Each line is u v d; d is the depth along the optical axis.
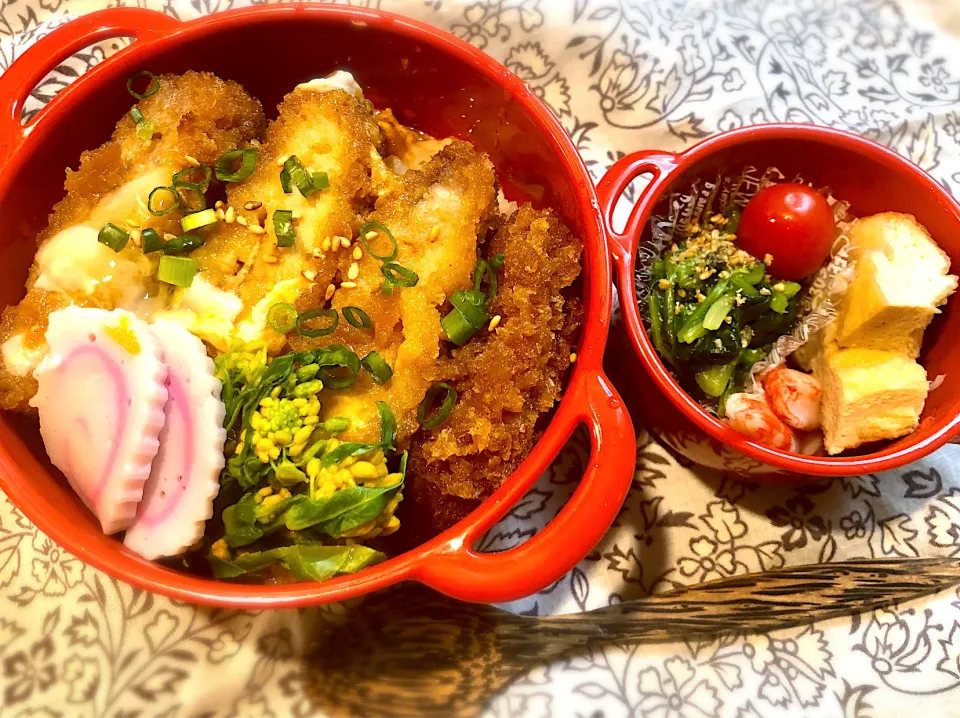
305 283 0.20
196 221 0.20
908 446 0.19
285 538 0.18
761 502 0.22
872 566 0.21
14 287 0.20
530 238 0.20
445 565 0.16
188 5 0.25
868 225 0.21
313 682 0.20
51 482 0.19
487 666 0.20
